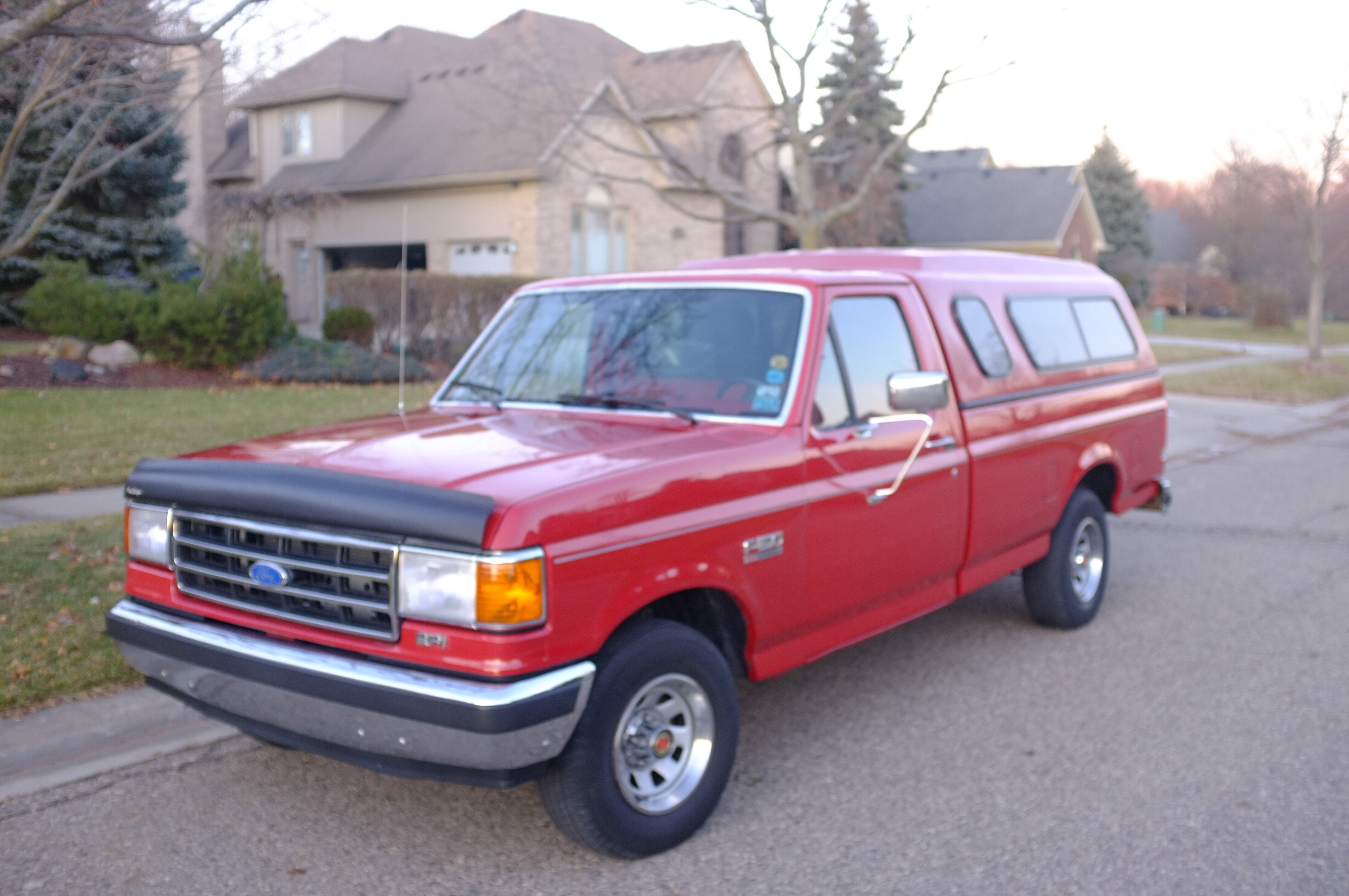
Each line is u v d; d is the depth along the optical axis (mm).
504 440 4191
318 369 15250
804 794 4492
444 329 18156
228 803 4324
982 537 5605
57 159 10406
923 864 3920
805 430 4480
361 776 4602
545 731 3434
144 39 6754
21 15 6957
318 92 25719
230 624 3852
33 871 3777
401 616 3459
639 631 3818
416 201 24562
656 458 3938
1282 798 4430
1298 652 6355
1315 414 19234
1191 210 71625
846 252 6070
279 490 3668
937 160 48875
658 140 15164
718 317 4859
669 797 3975
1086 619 6816
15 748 4602
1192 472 13188
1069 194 43094
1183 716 5336
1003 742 5023
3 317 18422
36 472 9133
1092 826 4199
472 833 4137
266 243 23891
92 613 5867
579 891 3729
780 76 13961
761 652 4402
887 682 5863
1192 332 42062
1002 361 5898
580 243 24188
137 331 15312
